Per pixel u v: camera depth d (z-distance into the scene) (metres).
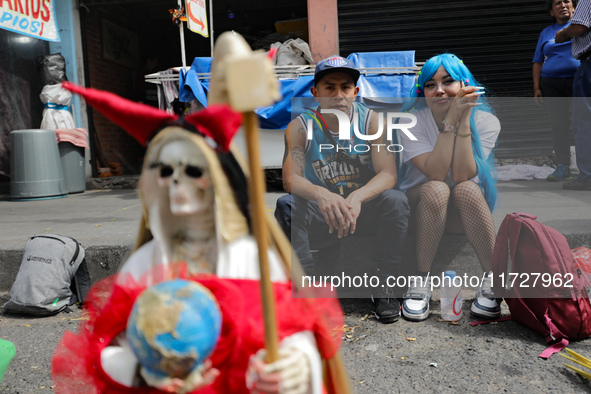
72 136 7.36
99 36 8.73
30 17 6.83
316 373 1.22
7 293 3.74
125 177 7.97
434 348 2.69
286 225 3.07
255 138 1.04
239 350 1.23
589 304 2.75
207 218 1.29
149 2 9.62
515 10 7.18
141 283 1.29
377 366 2.52
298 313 1.29
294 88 5.83
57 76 7.44
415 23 7.33
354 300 3.40
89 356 1.33
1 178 7.66
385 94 5.68
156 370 1.15
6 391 2.42
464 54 7.36
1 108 7.58
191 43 10.71
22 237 4.16
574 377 2.36
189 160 1.21
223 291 1.24
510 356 2.57
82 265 3.64
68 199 6.80
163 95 6.37
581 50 4.79
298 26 8.19
